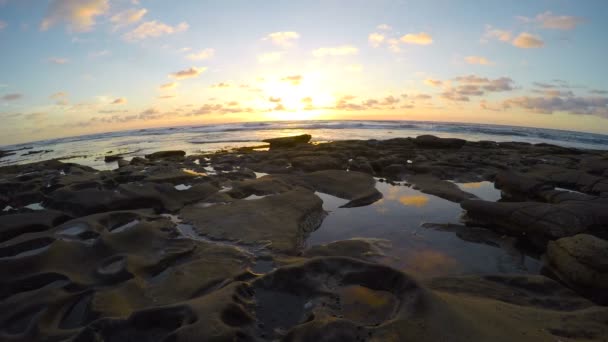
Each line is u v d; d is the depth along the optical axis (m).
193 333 3.32
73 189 10.66
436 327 3.41
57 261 5.51
